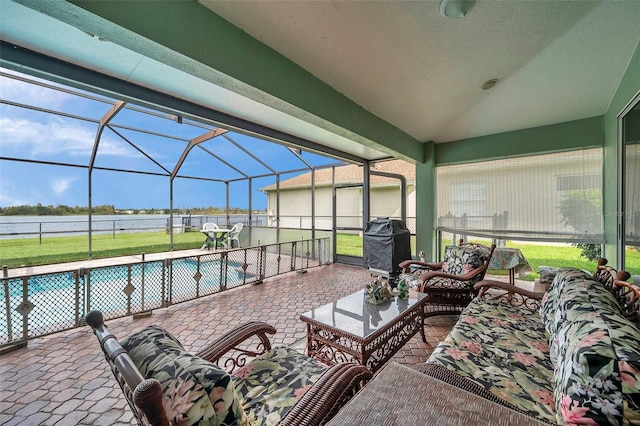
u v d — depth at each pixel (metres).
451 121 4.00
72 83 2.24
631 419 0.81
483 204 4.58
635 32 2.28
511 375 1.41
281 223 8.70
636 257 2.76
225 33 1.82
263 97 2.19
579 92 3.16
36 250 7.07
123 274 3.30
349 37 2.13
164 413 0.66
